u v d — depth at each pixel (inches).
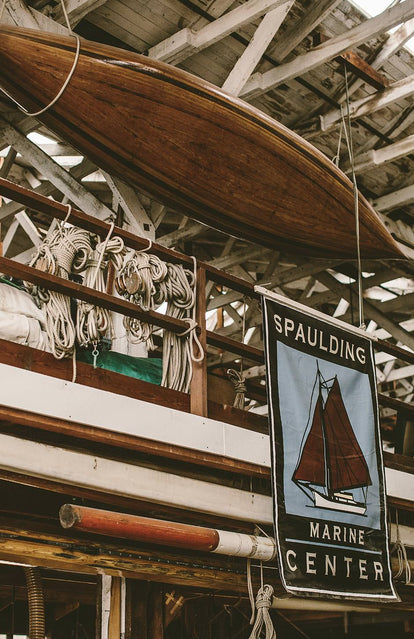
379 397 212.2
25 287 167.3
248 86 266.8
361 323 202.2
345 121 290.7
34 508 174.1
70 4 233.3
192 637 240.8
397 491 199.3
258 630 162.2
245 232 217.5
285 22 256.7
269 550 166.1
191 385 169.6
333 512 171.2
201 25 255.8
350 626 308.2
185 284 175.0
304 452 170.4
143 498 154.9
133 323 170.7
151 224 277.9
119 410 150.9
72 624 260.2
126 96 183.0
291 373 174.1
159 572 189.5
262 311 174.1
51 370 150.2
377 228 229.3
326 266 360.8
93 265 167.5
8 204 329.7
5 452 138.7
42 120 184.9
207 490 164.7
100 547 180.7
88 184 338.0
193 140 193.5
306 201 215.0
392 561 199.3
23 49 170.9
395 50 267.7
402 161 320.5
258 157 202.2
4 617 254.1
